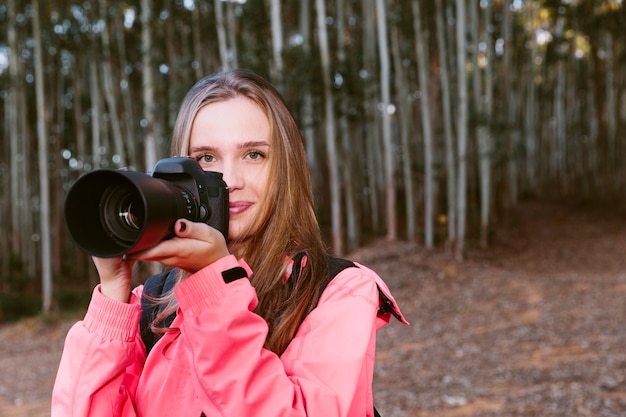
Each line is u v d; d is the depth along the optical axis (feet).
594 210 82.53
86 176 2.55
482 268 46.09
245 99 3.45
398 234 61.16
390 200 51.67
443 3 57.72
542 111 103.19
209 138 3.42
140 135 72.38
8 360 34.76
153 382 3.30
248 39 57.52
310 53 45.83
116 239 2.68
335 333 3.08
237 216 3.40
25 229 67.56
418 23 53.16
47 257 50.44
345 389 2.92
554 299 33.58
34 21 50.42
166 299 3.53
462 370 21.75
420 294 38.68
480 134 55.98
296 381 2.93
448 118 53.36
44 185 50.11
